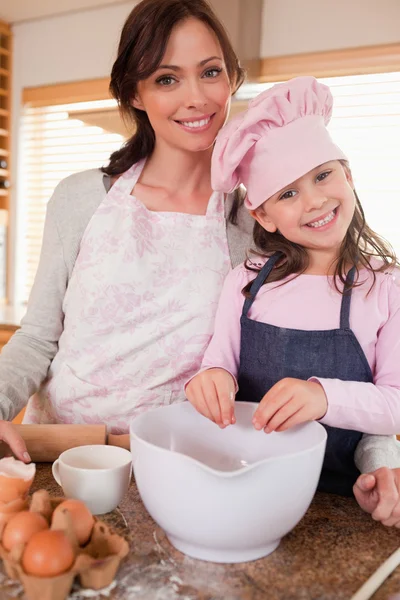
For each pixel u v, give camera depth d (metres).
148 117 1.10
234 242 1.11
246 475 0.56
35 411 1.18
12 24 3.08
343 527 0.70
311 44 2.51
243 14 2.40
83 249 1.11
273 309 0.93
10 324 2.42
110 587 0.56
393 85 2.46
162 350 1.08
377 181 2.55
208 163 1.16
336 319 0.89
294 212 0.87
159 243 1.09
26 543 0.55
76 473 0.71
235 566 0.61
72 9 2.88
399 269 0.92
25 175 3.18
